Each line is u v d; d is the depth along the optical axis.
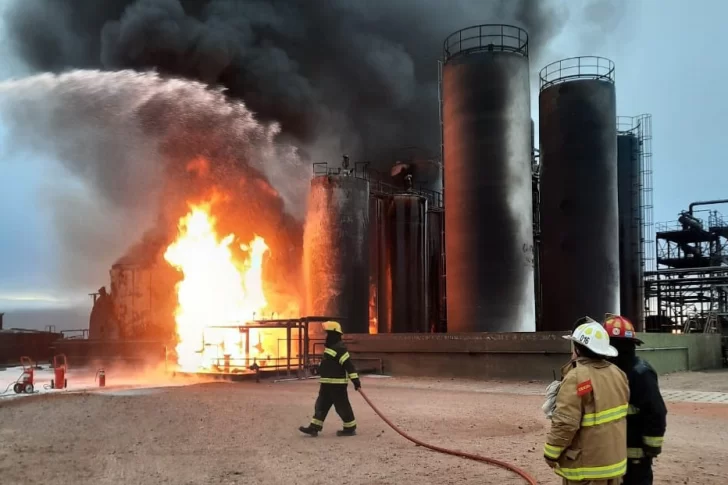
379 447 9.01
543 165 29.05
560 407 4.30
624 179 36.19
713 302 40.03
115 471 7.61
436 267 35.75
